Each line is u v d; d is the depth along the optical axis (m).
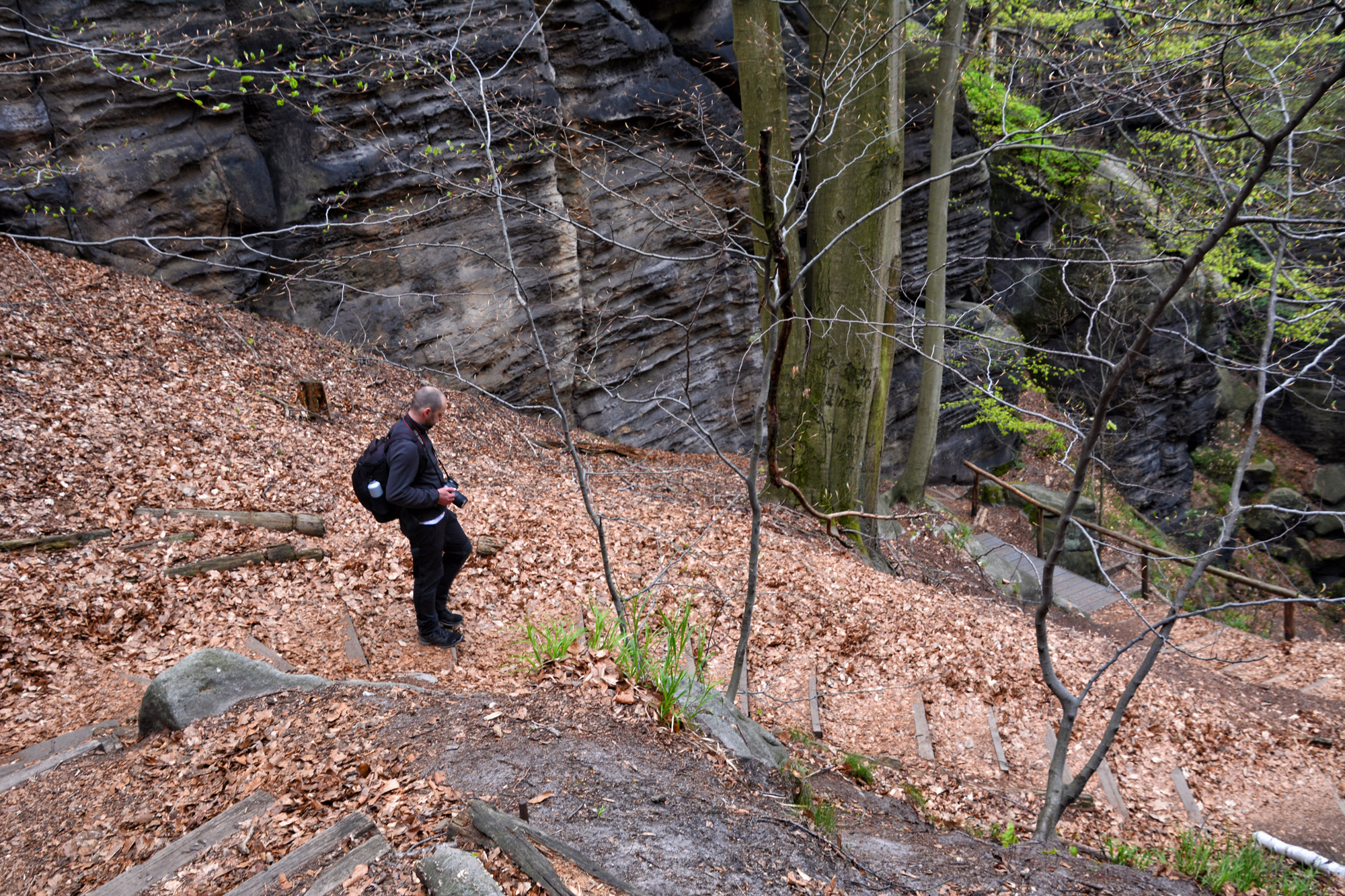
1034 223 18.27
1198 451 21.59
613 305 12.77
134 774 3.10
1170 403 18.39
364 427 9.04
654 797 3.05
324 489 7.25
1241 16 4.71
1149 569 11.85
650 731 3.62
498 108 9.34
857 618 7.59
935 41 11.34
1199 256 3.26
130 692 4.28
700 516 9.30
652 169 12.60
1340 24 3.85
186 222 9.30
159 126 9.01
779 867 2.90
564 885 2.35
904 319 13.82
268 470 7.18
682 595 7.10
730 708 4.29
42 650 4.42
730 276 13.63
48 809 2.94
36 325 7.44
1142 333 3.44
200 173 9.28
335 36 9.63
